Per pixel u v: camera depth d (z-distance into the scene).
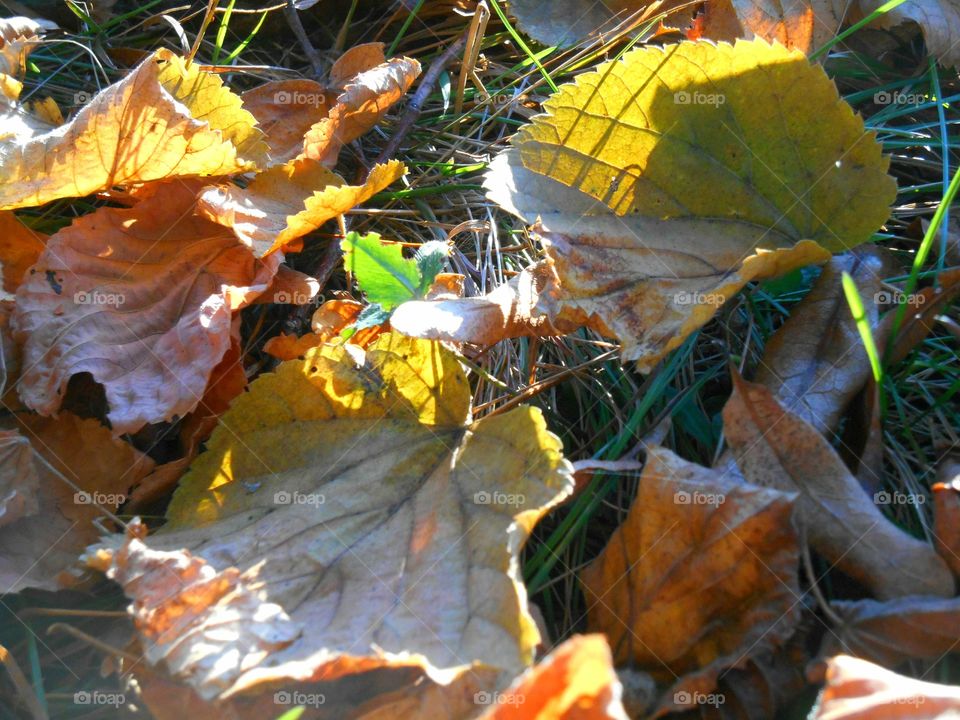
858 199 0.36
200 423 0.34
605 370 0.37
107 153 0.37
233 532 0.32
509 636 0.29
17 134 0.39
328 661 0.28
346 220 0.41
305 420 0.34
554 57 0.47
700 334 0.37
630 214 0.36
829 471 0.31
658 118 0.36
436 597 0.30
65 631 0.32
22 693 0.31
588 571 0.32
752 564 0.30
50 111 0.41
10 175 0.36
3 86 0.40
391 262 0.34
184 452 0.35
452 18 0.49
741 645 0.30
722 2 0.43
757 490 0.30
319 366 0.34
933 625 0.29
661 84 0.36
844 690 0.28
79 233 0.36
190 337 0.35
